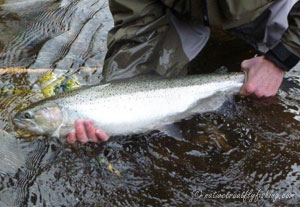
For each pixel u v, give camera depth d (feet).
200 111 4.04
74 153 3.66
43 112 3.68
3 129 3.91
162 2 4.54
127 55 4.42
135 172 3.48
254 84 4.06
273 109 4.07
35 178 3.42
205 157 3.60
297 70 4.66
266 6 3.95
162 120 3.91
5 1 6.86
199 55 5.07
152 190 3.31
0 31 5.94
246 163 3.51
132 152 3.67
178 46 4.58
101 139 3.68
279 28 4.37
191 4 4.29
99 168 3.52
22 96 4.41
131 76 4.31
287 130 3.82
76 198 3.25
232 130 3.86
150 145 3.74
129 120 3.80
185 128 3.89
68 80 4.64
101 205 3.19
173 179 3.40
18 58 5.27
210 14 4.15
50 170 3.50
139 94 3.88
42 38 5.74
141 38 4.49
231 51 5.13
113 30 4.71
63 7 6.55
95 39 5.65
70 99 3.74
